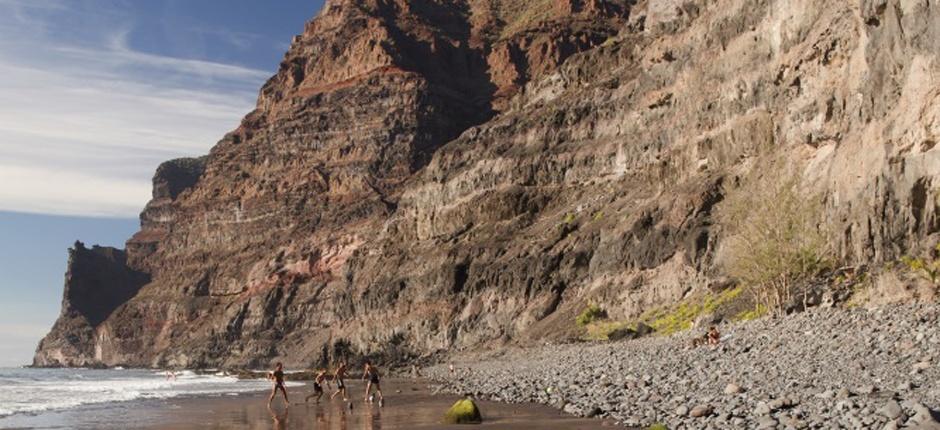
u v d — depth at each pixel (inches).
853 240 2144.4
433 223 5600.4
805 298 1923.0
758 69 3400.6
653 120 4419.3
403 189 7864.2
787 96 3014.3
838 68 2726.4
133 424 1358.3
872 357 1136.8
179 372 6363.2
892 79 2123.5
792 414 852.0
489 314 4375.0
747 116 3405.5
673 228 3408.0
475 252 4854.8
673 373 1387.8
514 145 5452.8
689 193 3467.0
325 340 6579.7
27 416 1560.0
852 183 2224.4
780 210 2181.3
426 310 4904.0
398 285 5295.3
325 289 7303.2
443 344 4618.6
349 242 7465.6
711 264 3085.6
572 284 3971.5
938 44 1908.2
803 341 1373.0
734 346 1525.6
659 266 3368.6
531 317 3986.2
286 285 7593.5
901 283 1658.5
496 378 2158.0
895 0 2079.2
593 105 5118.1
